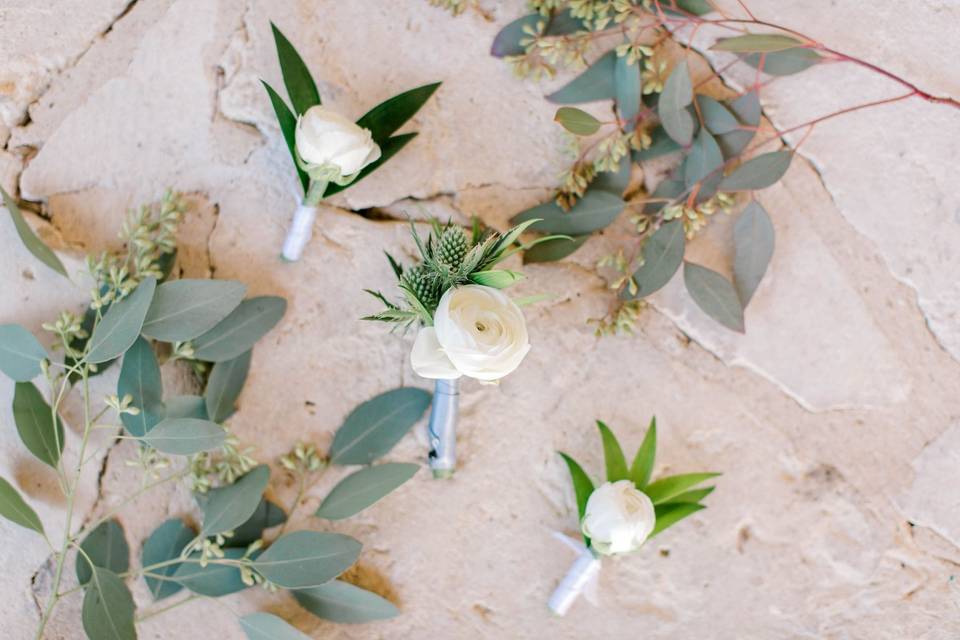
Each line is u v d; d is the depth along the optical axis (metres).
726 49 0.76
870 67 0.78
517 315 0.72
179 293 0.76
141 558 0.80
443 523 0.81
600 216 0.80
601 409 0.82
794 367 0.82
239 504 0.78
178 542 0.80
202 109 0.80
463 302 0.72
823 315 0.82
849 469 0.81
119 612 0.76
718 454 0.82
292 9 0.80
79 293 0.79
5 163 0.79
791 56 0.80
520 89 0.81
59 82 0.80
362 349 0.81
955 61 0.81
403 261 0.81
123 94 0.80
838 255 0.81
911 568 0.82
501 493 0.81
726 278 0.80
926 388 0.81
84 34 0.80
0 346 0.76
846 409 0.81
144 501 0.80
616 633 0.81
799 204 0.81
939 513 0.81
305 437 0.81
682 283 0.81
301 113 0.77
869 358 0.82
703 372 0.82
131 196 0.80
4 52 0.79
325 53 0.80
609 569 0.81
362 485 0.79
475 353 0.71
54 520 0.80
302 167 0.76
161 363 0.80
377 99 0.80
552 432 0.81
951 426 0.82
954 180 0.81
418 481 0.81
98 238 0.80
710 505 0.82
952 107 0.81
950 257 0.81
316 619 0.81
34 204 0.79
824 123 0.81
